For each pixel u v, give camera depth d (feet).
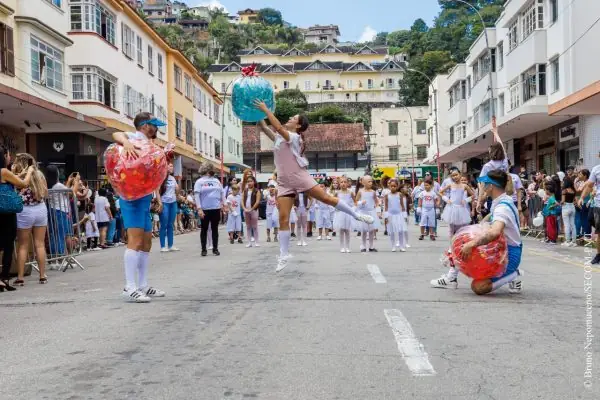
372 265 36.22
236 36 482.28
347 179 51.52
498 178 24.57
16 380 14.47
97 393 13.44
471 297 24.47
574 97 67.51
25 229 31.76
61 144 86.74
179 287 28.25
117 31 99.86
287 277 31.01
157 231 75.92
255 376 14.44
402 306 22.53
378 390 13.39
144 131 25.38
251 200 54.85
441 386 13.64
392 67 368.89
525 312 21.44
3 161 29.09
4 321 21.38
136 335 18.62
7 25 68.90
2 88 53.52
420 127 267.59
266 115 26.91
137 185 23.94
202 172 45.55
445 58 327.47
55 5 80.48
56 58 81.30
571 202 50.88
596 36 86.48
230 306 22.85
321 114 321.32
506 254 24.38
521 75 105.81
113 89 98.37
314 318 20.47
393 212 47.16
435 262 38.01
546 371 14.71
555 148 96.78
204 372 14.80
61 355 16.58
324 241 61.21
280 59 409.49
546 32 96.07
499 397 12.94
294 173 28.19
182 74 144.66
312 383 13.89
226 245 57.62
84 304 24.34
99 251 55.36
